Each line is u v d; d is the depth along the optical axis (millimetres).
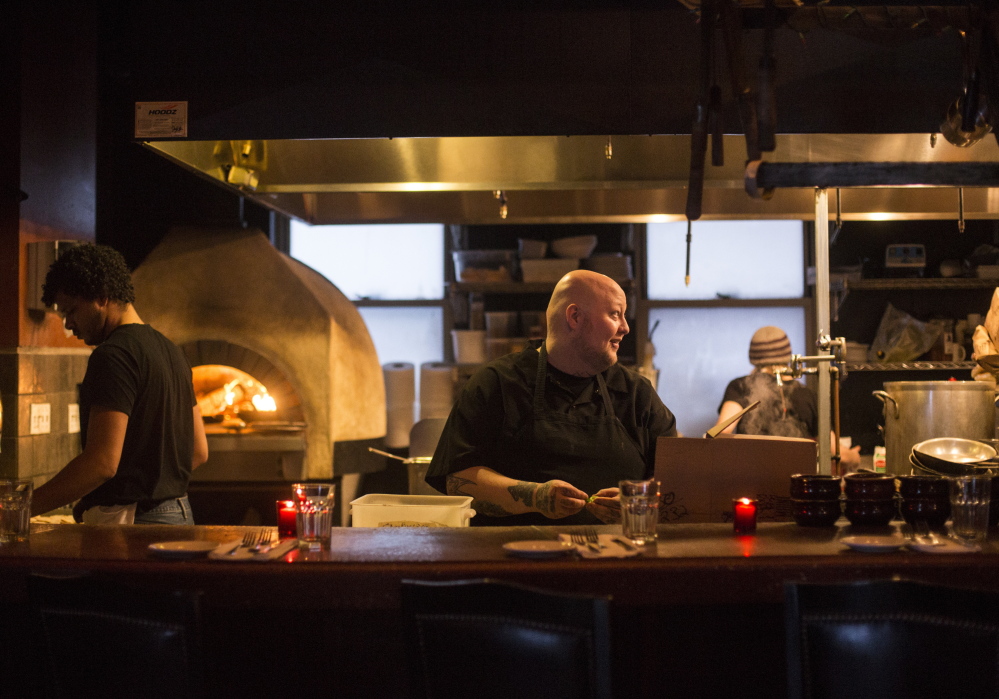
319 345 4211
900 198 4117
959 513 1853
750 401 4168
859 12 2170
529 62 2783
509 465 2504
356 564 1697
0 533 1968
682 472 2186
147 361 2521
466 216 4250
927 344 4742
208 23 2840
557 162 3350
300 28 2816
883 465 3908
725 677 1810
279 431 4137
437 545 1882
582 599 1369
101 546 1898
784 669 1809
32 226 3432
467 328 5277
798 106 2725
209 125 2814
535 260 5039
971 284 4883
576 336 2479
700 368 5426
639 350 5422
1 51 3350
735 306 5406
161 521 2555
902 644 1428
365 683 1817
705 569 1678
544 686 1400
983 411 2637
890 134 2916
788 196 4152
